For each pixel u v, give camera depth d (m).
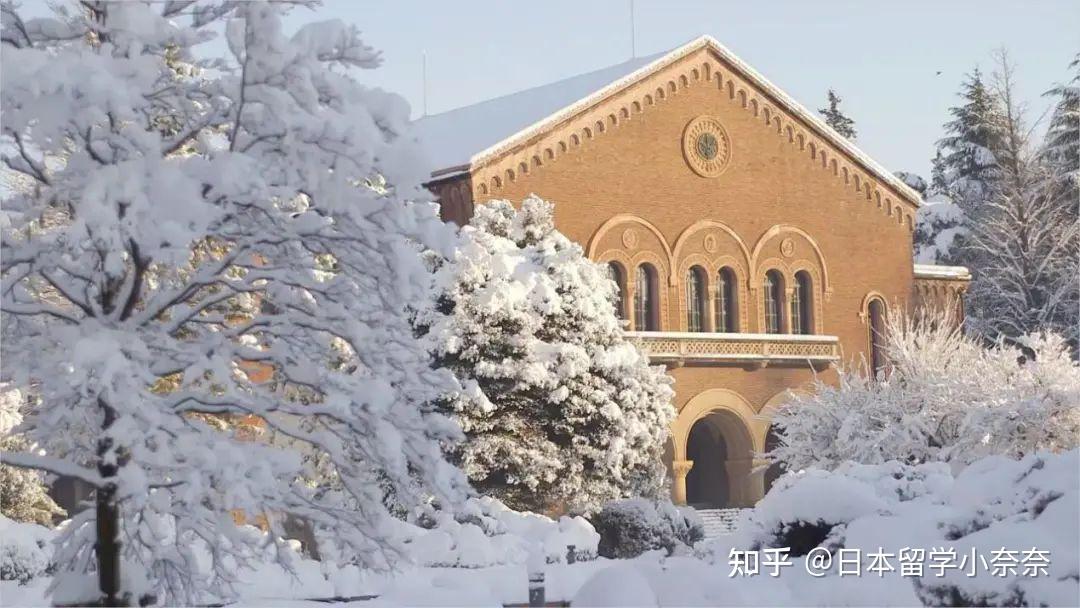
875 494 20.34
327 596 25.00
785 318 53.69
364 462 15.98
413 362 15.38
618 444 38.50
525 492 38.00
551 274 39.69
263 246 14.76
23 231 15.20
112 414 13.99
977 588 16.03
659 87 50.94
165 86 14.48
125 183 12.37
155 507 13.98
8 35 14.17
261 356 15.02
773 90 53.69
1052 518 16.70
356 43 14.16
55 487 47.06
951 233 80.19
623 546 35.56
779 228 53.78
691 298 51.47
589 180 49.00
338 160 13.87
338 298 14.98
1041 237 70.69
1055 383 40.66
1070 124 75.44
